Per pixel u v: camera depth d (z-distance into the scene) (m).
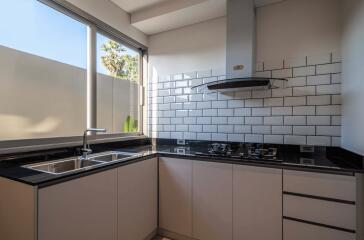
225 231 1.65
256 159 1.56
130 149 2.18
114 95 2.38
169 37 2.58
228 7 1.97
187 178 1.81
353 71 1.47
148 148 2.26
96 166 1.33
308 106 1.86
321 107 1.82
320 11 1.83
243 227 1.58
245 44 1.91
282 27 1.97
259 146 2.04
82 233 1.22
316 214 1.36
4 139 1.40
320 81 1.82
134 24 2.41
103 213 1.37
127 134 2.50
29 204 0.99
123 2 2.18
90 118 2.02
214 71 2.29
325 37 1.81
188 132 2.44
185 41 2.47
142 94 2.72
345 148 1.64
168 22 2.37
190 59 2.44
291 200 1.43
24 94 1.52
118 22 2.24
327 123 1.79
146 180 1.80
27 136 1.54
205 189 1.73
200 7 2.07
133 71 2.66
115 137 2.32
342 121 1.71
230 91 2.16
